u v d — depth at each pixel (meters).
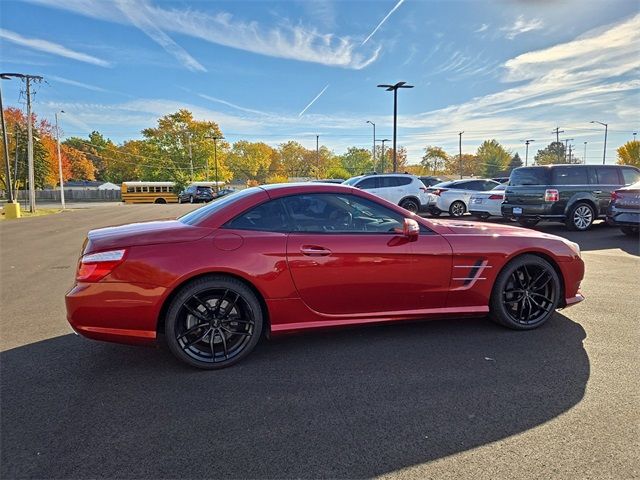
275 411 2.65
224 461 2.18
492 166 99.81
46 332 4.15
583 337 3.78
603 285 5.52
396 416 2.58
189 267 3.13
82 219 20.45
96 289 3.05
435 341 3.74
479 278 3.81
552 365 3.23
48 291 5.97
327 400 2.78
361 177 14.63
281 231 3.41
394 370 3.19
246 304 3.30
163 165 69.06
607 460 2.14
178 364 3.36
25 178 61.19
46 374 3.19
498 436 2.36
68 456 2.22
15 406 2.72
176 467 2.13
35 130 61.41
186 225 3.42
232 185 86.56
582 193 10.71
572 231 10.84
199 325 3.24
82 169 86.25
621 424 2.45
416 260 3.62
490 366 3.23
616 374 3.07
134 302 3.08
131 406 2.72
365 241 3.51
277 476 2.06
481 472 2.07
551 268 4.02
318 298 3.44
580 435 2.35
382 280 3.55
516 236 3.98
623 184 11.07
